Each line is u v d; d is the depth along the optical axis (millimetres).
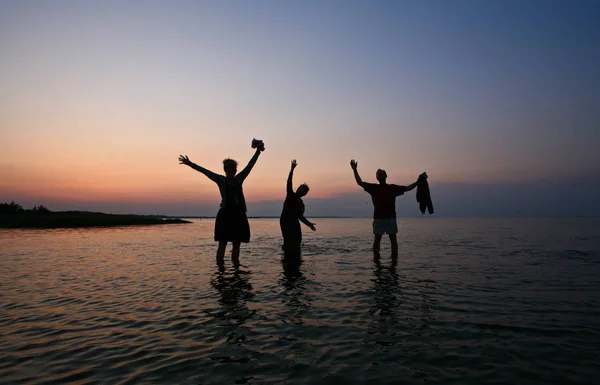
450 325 3559
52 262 8117
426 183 9164
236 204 7375
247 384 2424
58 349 3082
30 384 2453
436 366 2672
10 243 12945
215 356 2889
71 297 4883
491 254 8945
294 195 9383
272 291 5039
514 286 5250
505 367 2646
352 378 2496
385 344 3092
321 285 5375
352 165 9344
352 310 4082
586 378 2469
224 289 5219
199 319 3846
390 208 8758
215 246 11906
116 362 2805
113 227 28172
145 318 3922
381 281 5617
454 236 16109
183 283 5695
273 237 15867
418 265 7195
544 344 3068
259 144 7758
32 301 4691
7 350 3068
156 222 37562
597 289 5051
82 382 2480
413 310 4062
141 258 8742
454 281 5598
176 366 2719
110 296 4922
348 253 9305
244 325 3623
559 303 4340
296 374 2561
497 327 3496
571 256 8477
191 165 7145
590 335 3271
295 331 3430
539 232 19078
